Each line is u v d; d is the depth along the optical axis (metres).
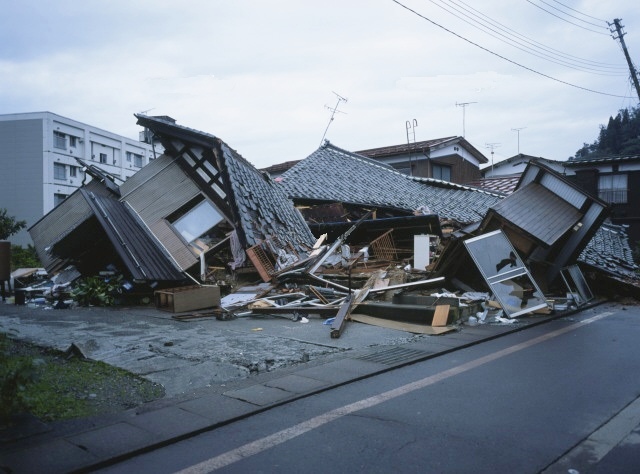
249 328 8.30
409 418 4.36
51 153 40.66
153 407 4.59
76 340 7.14
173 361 6.12
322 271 12.58
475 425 4.19
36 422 4.12
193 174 13.86
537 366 6.15
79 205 14.50
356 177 21.56
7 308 10.46
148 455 3.65
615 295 13.49
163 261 12.04
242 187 13.07
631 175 26.67
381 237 15.20
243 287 11.60
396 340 7.50
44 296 11.64
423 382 5.45
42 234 14.53
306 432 4.05
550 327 9.03
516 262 10.48
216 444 3.84
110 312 9.84
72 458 3.49
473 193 23.77
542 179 12.95
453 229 18.16
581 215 11.84
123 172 47.84
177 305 9.48
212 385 5.27
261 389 5.11
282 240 13.61
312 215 17.73
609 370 5.96
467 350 7.07
